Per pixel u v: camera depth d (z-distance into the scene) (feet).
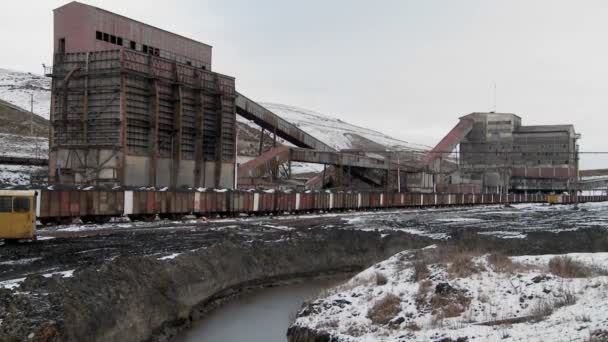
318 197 223.30
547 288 59.67
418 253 90.33
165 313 68.39
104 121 187.11
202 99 221.66
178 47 226.17
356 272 122.11
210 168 228.43
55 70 194.18
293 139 308.40
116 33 199.72
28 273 63.62
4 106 426.51
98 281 60.13
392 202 278.05
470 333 47.14
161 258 82.23
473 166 504.84
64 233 108.17
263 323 74.84
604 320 44.39
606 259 75.77
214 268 92.02
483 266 71.20
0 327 43.06
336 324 61.36
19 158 234.79
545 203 439.22
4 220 86.63
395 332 54.34
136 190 146.20
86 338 49.32
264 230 136.36
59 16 197.06
